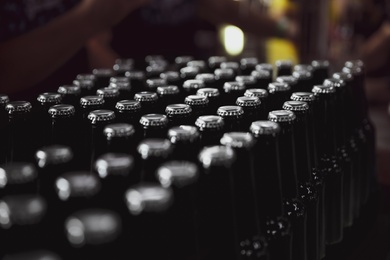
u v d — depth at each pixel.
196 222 0.71
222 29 2.41
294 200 0.85
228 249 0.72
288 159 0.84
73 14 1.50
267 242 0.77
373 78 2.43
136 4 1.61
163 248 0.66
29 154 0.85
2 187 0.63
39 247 0.61
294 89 1.07
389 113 1.89
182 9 1.96
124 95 1.02
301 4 1.86
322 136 0.98
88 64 1.72
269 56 2.16
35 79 1.47
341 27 2.23
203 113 0.90
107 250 0.61
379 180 1.32
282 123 0.83
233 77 1.17
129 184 0.68
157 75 1.24
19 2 1.40
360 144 1.16
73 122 0.85
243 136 0.74
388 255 0.97
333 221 0.98
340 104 1.05
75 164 0.81
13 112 0.84
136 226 0.65
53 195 0.65
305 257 0.87
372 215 1.13
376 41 2.44
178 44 1.99
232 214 0.72
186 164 0.65
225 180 0.72
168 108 0.84
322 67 1.25
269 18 2.02
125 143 0.75
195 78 1.12
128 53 1.92
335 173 0.99
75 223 0.54
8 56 1.41
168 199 0.59
